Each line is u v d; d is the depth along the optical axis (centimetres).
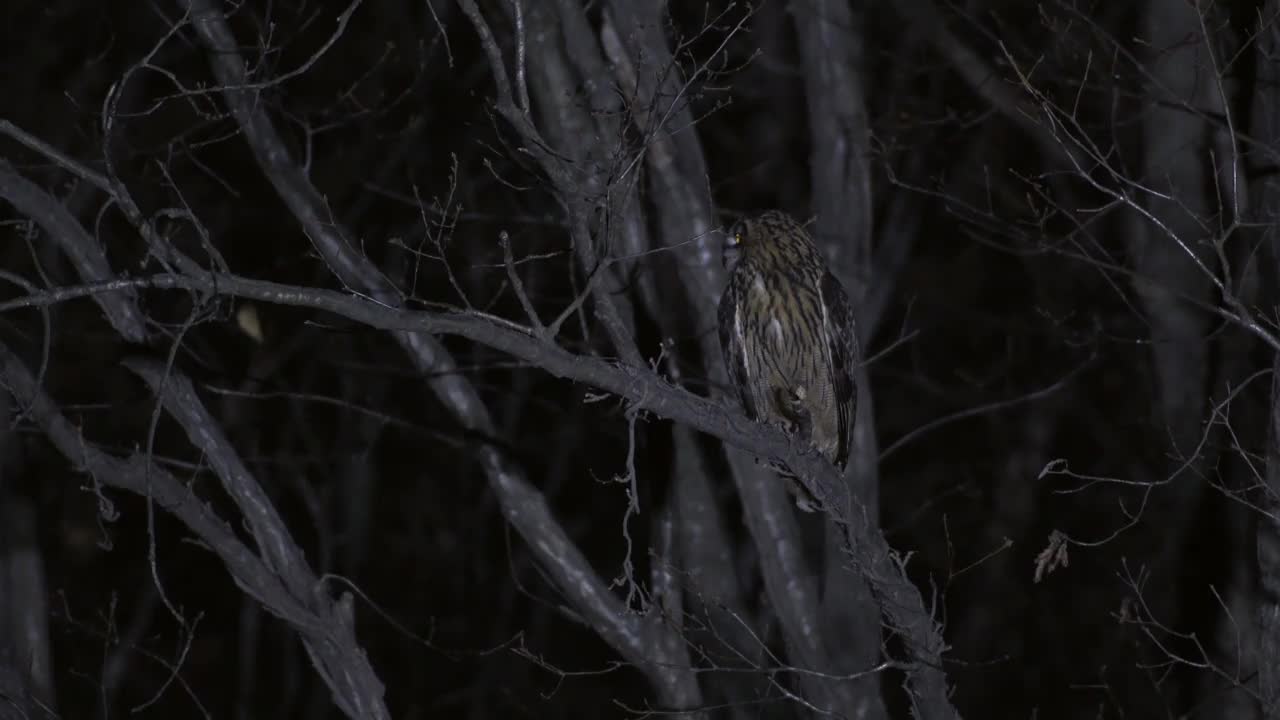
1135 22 1327
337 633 889
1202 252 1092
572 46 888
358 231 1443
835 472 745
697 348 1109
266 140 926
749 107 1755
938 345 2139
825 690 971
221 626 2120
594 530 2116
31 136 615
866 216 1145
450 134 1434
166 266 593
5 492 958
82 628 1055
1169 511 1150
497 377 1432
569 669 2112
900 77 1357
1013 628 2064
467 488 2152
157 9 934
